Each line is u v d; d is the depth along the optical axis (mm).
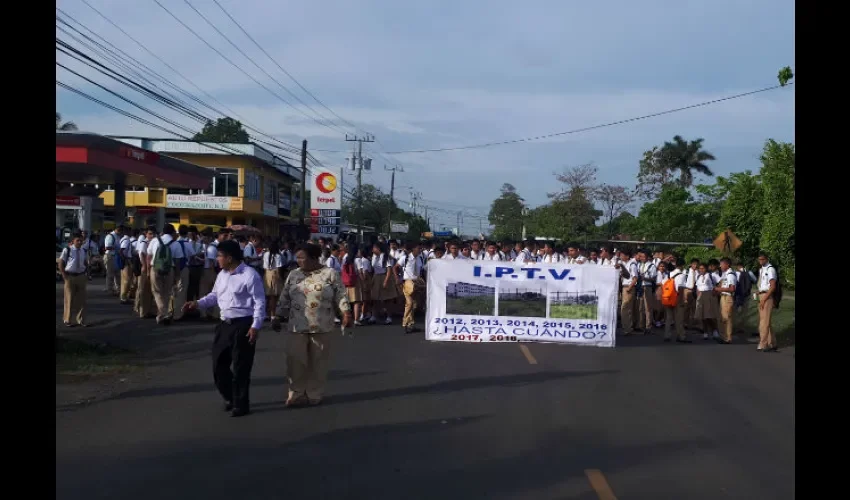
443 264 15445
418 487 6062
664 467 6750
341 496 5828
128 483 6082
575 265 15391
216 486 6031
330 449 7145
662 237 42531
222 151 48375
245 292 8484
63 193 26281
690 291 17594
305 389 9023
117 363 11469
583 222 48281
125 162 20234
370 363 12203
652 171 54719
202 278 16891
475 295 15422
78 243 15000
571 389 10359
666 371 12289
